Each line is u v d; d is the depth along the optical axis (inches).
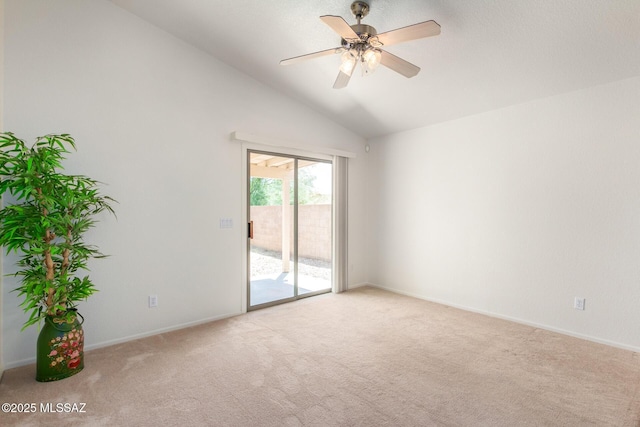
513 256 141.4
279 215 171.6
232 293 147.9
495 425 73.5
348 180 196.1
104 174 114.2
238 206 149.3
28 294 85.7
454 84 132.9
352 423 74.0
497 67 117.7
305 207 181.6
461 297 159.8
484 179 150.4
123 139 118.2
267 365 101.3
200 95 137.4
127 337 119.7
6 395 83.8
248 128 151.9
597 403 81.8
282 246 173.5
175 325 131.3
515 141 140.1
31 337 102.4
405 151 184.4
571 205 125.2
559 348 114.2
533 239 135.3
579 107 123.0
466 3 92.6
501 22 97.0
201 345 115.9
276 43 126.7
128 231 119.6
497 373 96.8
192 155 135.0
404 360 105.0
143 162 122.7
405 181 184.2
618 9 85.5
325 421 74.7
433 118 164.1
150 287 124.9
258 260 166.9
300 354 109.1
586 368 99.9
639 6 83.4
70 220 91.4
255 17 114.1
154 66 125.5
